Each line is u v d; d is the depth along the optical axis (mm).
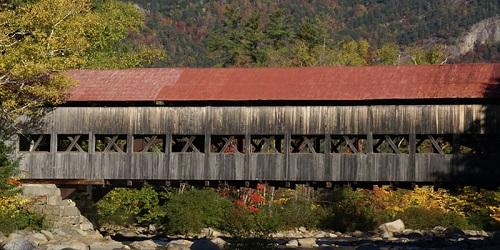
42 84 39562
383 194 56531
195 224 48938
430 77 36875
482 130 35562
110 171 39500
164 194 51719
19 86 39844
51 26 42438
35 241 34344
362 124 36906
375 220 53531
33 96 39844
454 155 35938
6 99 39188
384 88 36594
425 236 47469
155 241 41000
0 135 40000
